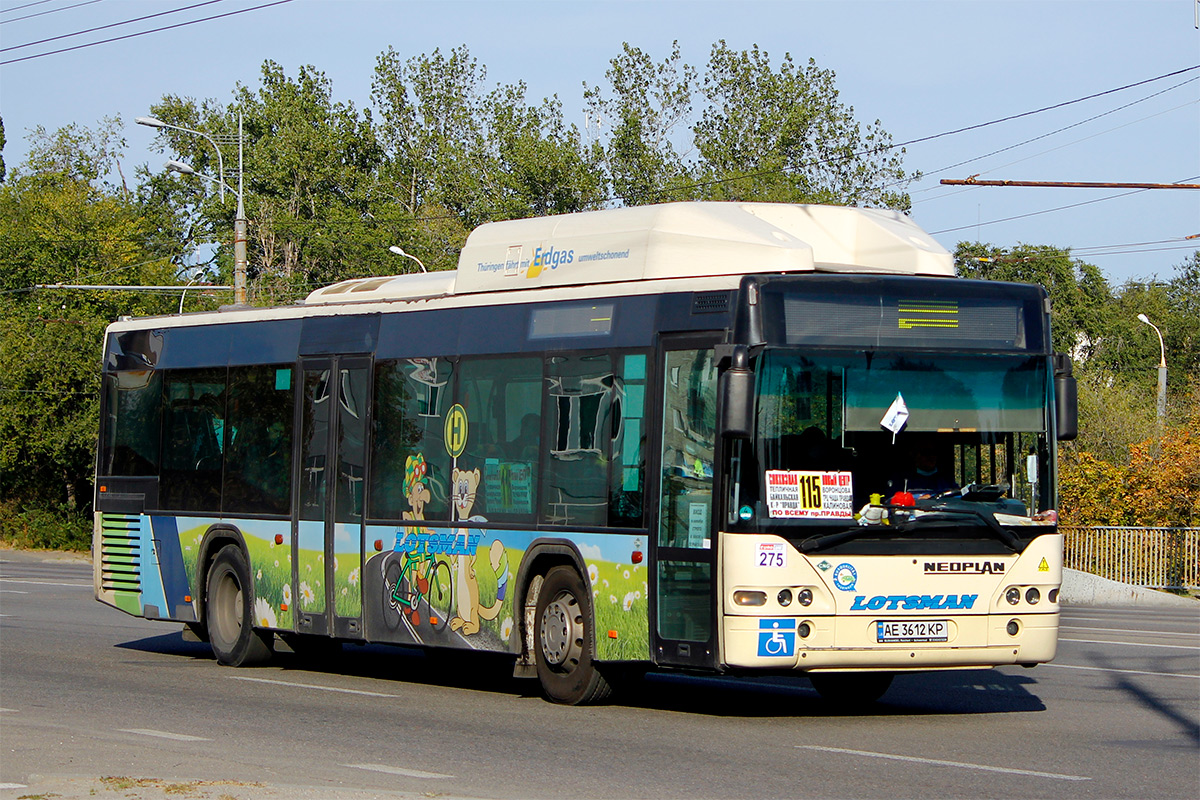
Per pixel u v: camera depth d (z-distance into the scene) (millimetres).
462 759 10156
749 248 12336
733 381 10891
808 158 76750
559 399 13062
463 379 14086
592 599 12523
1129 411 45156
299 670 16641
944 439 11672
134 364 18578
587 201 71312
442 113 86562
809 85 76750
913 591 11430
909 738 11133
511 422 13516
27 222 63750
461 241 73438
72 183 66875
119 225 63000
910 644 11406
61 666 16594
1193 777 9398
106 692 14203
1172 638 20031
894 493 11492
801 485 11266
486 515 13648
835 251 13250
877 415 11523
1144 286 91688
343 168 82000
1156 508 33781
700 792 8898
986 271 80438
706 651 11406
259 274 75000
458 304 14305
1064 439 11992
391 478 14773
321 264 74250
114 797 8352
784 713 12688
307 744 10852
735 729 11648
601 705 13125
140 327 18578
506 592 13383
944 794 8812
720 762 10008
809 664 11188
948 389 11727
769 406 11289
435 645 14117
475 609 13703
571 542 12734
